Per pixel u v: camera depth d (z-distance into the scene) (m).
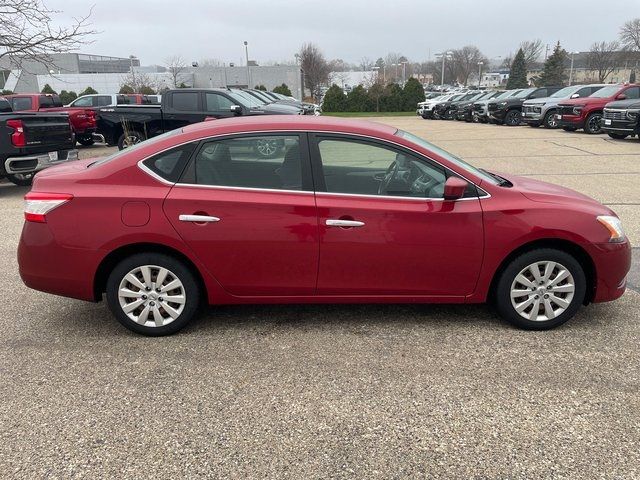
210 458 2.58
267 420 2.87
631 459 2.55
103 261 3.69
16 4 11.35
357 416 2.90
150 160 3.68
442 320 4.09
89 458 2.59
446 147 15.51
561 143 15.95
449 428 2.79
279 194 3.65
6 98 17.62
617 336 3.79
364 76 70.00
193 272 3.77
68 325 4.09
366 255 3.68
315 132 3.72
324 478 2.45
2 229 7.12
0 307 4.45
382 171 3.73
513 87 72.00
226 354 3.59
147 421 2.87
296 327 3.99
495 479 2.43
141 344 3.75
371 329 3.94
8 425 2.85
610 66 70.31
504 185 3.95
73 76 53.12
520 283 3.81
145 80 54.00
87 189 3.65
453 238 3.67
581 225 3.69
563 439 2.70
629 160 12.38
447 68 91.25
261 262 3.69
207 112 13.49
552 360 3.47
